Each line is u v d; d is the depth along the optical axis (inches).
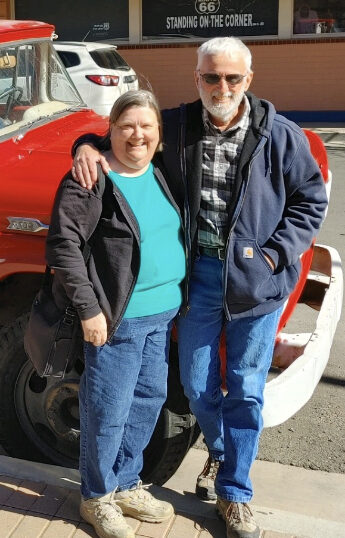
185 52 598.5
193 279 117.2
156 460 135.1
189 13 591.5
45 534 119.6
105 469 117.3
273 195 111.4
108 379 113.6
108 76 476.4
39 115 167.6
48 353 114.6
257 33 584.4
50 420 138.9
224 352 125.9
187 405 131.5
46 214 130.0
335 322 149.3
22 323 134.3
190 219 113.2
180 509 127.1
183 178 112.6
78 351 118.0
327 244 290.2
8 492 129.3
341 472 155.8
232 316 114.0
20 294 135.8
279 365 137.8
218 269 115.0
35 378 138.3
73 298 106.6
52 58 183.3
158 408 121.5
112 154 110.1
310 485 151.0
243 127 110.8
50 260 106.6
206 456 162.1
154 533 120.4
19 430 140.9
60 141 154.0
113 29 607.2
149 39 603.8
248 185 109.8
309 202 113.3
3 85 159.5
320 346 132.6
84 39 610.9
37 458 142.6
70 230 105.4
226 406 121.0
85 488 120.3
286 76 584.7
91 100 476.1
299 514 128.0
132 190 108.4
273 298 115.3
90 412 115.7
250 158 109.5
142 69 608.1
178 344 121.4
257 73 588.4
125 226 107.2
